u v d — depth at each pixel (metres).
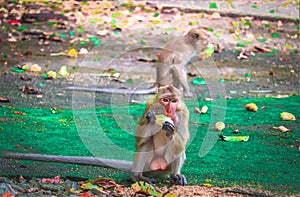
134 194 6.48
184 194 6.53
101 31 13.88
